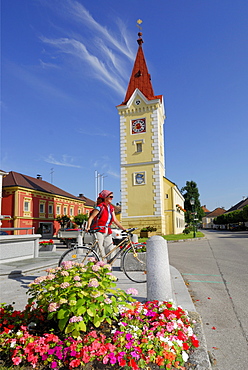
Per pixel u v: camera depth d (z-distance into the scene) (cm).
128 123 3106
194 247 1722
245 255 1231
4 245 916
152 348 278
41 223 4116
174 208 3259
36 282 336
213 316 455
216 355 327
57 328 322
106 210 673
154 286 445
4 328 300
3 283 674
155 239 462
